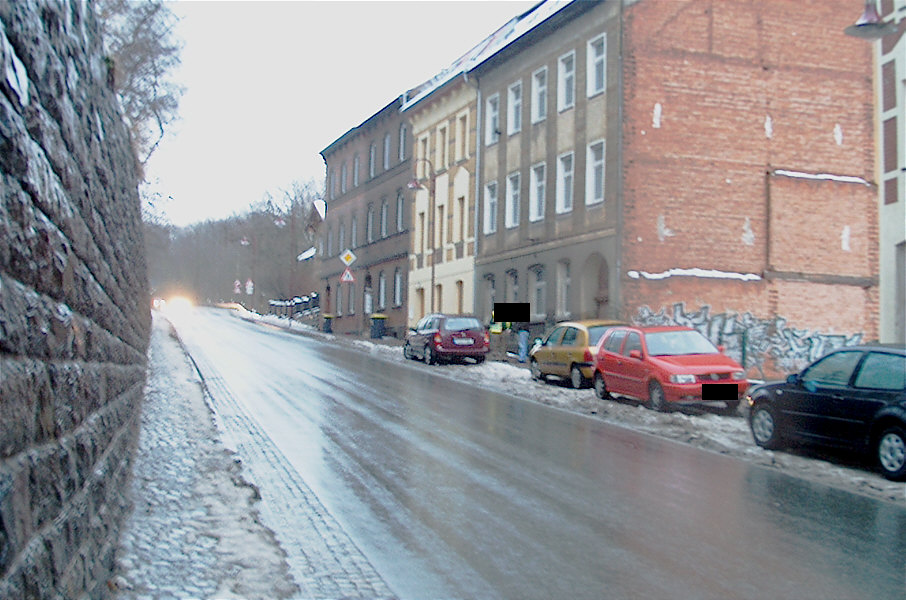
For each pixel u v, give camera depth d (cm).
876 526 741
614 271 2445
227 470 936
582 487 898
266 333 4553
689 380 1539
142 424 1199
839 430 1042
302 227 8731
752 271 2505
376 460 1031
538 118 3042
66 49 423
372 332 4350
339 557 638
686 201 2473
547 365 2144
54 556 335
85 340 475
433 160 4034
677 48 2495
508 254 3197
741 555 647
